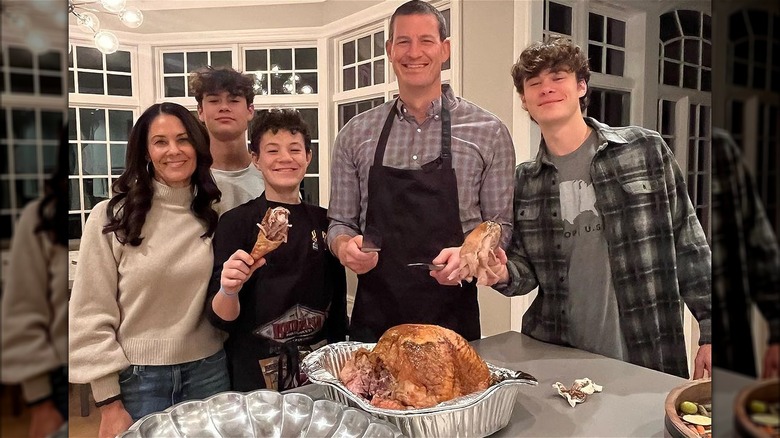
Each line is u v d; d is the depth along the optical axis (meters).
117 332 1.22
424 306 1.39
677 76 1.38
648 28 1.37
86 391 1.21
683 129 1.40
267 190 1.30
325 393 1.14
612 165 1.37
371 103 1.37
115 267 1.21
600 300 1.40
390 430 0.92
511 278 1.40
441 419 0.92
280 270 1.33
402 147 1.37
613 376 1.27
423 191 1.36
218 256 1.27
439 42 1.36
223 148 1.27
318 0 1.31
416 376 1.00
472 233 1.36
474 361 1.04
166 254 1.23
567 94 1.36
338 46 1.33
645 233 1.37
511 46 1.36
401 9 1.34
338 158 1.36
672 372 1.38
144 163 1.21
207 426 1.03
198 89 1.26
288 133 1.31
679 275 1.38
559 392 1.16
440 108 1.37
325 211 1.36
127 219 1.21
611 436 1.01
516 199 1.42
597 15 1.36
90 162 1.19
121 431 1.22
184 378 1.27
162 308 1.24
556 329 1.45
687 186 1.39
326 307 1.38
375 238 1.37
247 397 1.09
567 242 1.41
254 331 1.32
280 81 1.32
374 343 1.28
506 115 1.38
